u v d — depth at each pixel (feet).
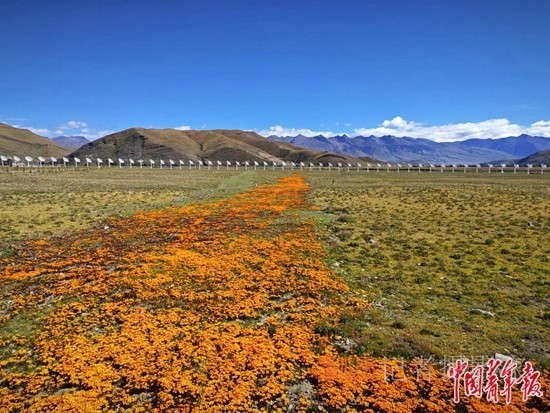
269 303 53.31
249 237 89.61
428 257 73.92
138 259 71.20
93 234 93.71
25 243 83.87
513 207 136.46
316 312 50.37
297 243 83.46
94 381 35.40
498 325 46.55
